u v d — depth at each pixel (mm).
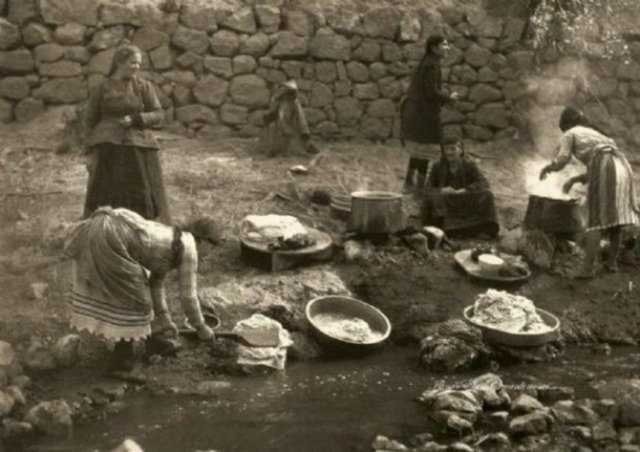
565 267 10094
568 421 7160
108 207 7492
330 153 13242
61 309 8266
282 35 13578
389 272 9703
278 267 9453
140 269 7438
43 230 9602
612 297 9688
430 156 11508
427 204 10609
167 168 11906
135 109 8609
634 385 7688
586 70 14406
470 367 8258
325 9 13805
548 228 10273
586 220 10344
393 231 10141
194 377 7676
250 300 8914
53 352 7633
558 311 9398
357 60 13930
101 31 12930
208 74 13430
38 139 12273
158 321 7910
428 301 9344
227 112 13555
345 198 10789
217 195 11102
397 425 7109
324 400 7480
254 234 9648
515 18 14430
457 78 14320
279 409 7270
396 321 9047
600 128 14430
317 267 9664
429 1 14320
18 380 7176
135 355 7828
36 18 12797
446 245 10359
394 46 14008
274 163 12500
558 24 14336
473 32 14289
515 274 9664
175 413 7094
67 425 6688
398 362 8375
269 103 13688
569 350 8875
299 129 12977
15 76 12789
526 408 7254
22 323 7996
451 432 6992
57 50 12844
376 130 14141
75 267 7465
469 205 10570
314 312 8750
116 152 8555
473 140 14500
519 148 14227
